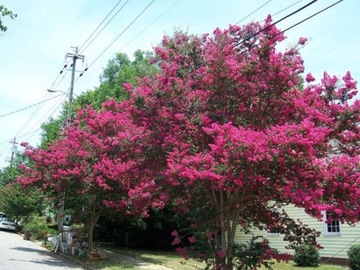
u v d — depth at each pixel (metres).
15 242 26.39
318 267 15.55
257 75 9.34
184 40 10.37
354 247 15.08
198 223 9.63
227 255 9.30
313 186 7.47
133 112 10.32
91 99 36.16
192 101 9.53
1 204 45.03
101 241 27.28
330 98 9.09
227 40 9.66
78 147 18.27
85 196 19.11
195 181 8.28
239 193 9.20
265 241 9.30
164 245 24.95
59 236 21.50
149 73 14.11
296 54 9.62
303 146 7.26
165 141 9.12
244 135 7.71
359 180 7.20
